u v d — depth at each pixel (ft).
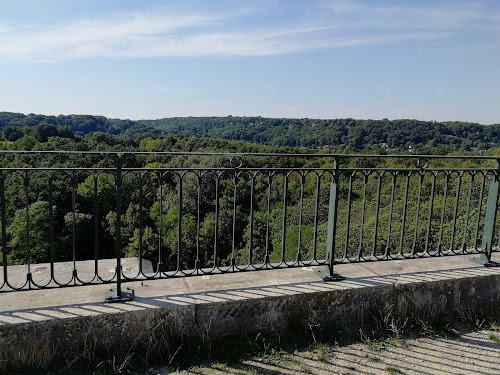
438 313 12.00
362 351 10.12
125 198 61.72
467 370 9.44
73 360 8.70
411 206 40.42
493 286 12.73
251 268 11.83
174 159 63.05
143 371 8.85
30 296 9.86
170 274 11.14
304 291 10.78
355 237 42.16
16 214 69.05
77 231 84.74
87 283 10.19
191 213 72.23
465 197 33.37
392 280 11.83
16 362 8.49
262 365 9.26
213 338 9.93
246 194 67.77
